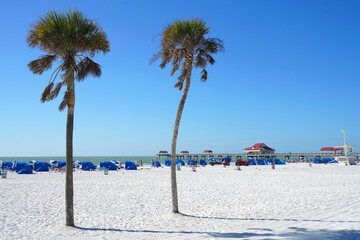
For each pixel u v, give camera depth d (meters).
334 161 54.38
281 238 5.61
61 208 10.05
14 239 6.18
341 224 6.64
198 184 17.88
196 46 8.45
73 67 7.28
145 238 6.04
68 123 7.25
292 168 36.81
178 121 8.69
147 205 10.54
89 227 7.19
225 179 21.36
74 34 6.89
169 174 28.17
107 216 8.57
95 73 7.73
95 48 7.42
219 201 11.11
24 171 28.20
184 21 8.49
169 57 8.77
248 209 9.23
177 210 8.59
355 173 26.30
